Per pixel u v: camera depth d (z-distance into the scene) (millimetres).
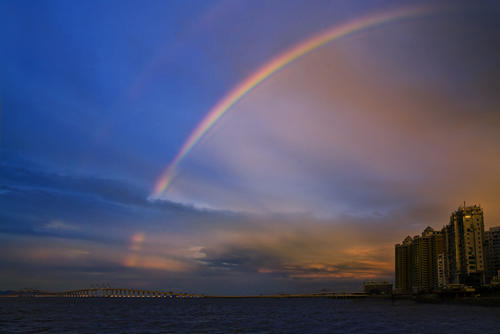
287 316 168000
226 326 119375
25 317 156125
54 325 120625
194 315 179250
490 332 95062
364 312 191625
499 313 166375
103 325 121938
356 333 96688
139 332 101500
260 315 177625
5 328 110375
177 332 101938
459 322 122812
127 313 195000
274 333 98312
